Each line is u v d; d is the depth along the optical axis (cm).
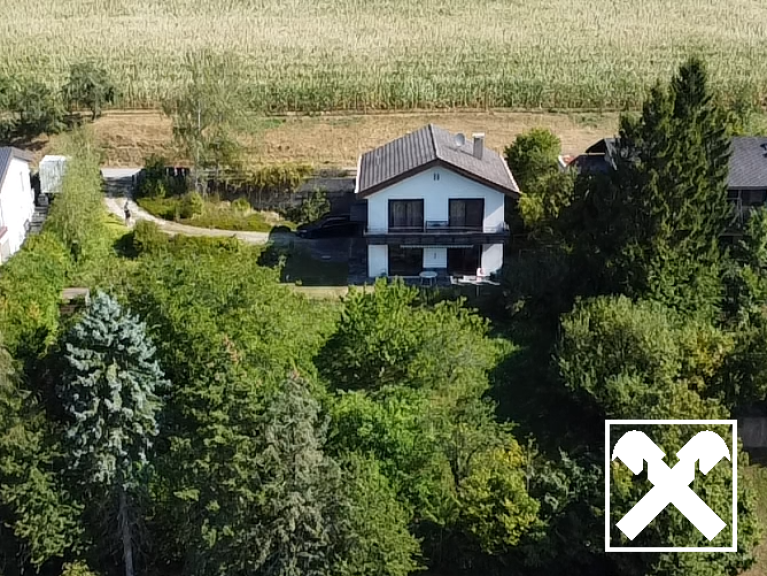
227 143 6016
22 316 3872
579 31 9031
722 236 4822
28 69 7719
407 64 7894
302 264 5294
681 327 3925
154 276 3684
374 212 4953
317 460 2923
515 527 3164
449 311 4369
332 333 4231
